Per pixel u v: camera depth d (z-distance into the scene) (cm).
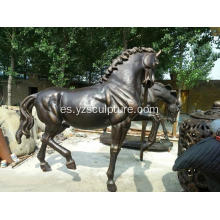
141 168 349
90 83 1159
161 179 306
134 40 775
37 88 1288
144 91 253
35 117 500
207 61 741
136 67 239
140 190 271
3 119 377
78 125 258
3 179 284
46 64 985
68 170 322
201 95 1063
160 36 733
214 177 171
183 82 648
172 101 407
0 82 1223
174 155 430
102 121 250
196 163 164
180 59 636
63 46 731
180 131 254
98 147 465
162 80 1095
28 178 290
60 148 260
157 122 368
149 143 374
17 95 1253
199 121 225
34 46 785
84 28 728
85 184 279
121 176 312
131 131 633
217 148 162
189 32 598
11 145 358
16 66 1081
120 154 426
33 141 403
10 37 831
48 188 264
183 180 236
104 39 734
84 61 927
